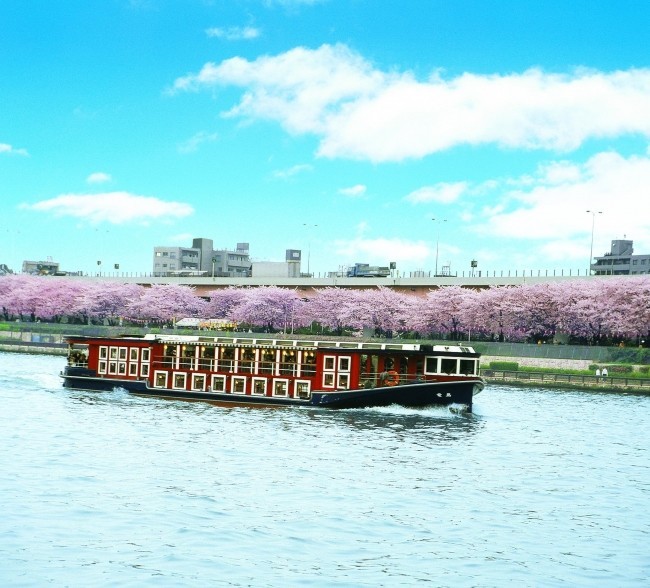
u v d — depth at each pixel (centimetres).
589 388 12069
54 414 7412
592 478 5438
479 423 7756
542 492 4978
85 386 9200
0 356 15588
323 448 6084
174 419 7294
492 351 14675
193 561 3541
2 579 3266
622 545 3978
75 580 3294
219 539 3831
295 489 4778
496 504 4644
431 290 17475
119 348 9062
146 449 5791
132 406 8106
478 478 5300
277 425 7100
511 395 10912
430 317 16788
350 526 4116
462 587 3384
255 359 8425
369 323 17838
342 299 18538
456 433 7069
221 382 8544
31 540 3697
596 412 9125
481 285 16938
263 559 3600
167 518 4106
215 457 5600
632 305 14400
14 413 7394
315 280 19762
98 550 3622
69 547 3641
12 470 4925
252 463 5444
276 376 8344
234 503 4422
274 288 19538
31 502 4250
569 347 13950
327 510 4375
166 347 8819
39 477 4781
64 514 4088
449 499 4712
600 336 15250
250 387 8431
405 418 7756
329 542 3862
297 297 19388
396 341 16162
